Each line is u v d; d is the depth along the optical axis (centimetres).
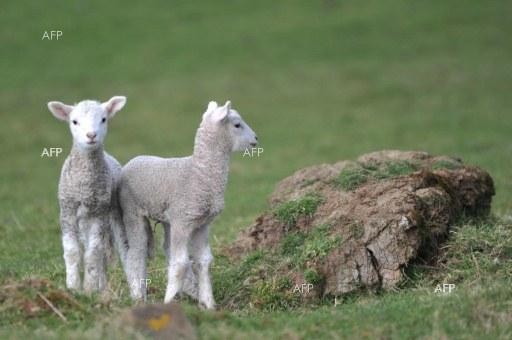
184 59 7350
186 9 8462
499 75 6656
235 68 7156
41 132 5988
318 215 2294
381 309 1869
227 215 3388
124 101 2134
